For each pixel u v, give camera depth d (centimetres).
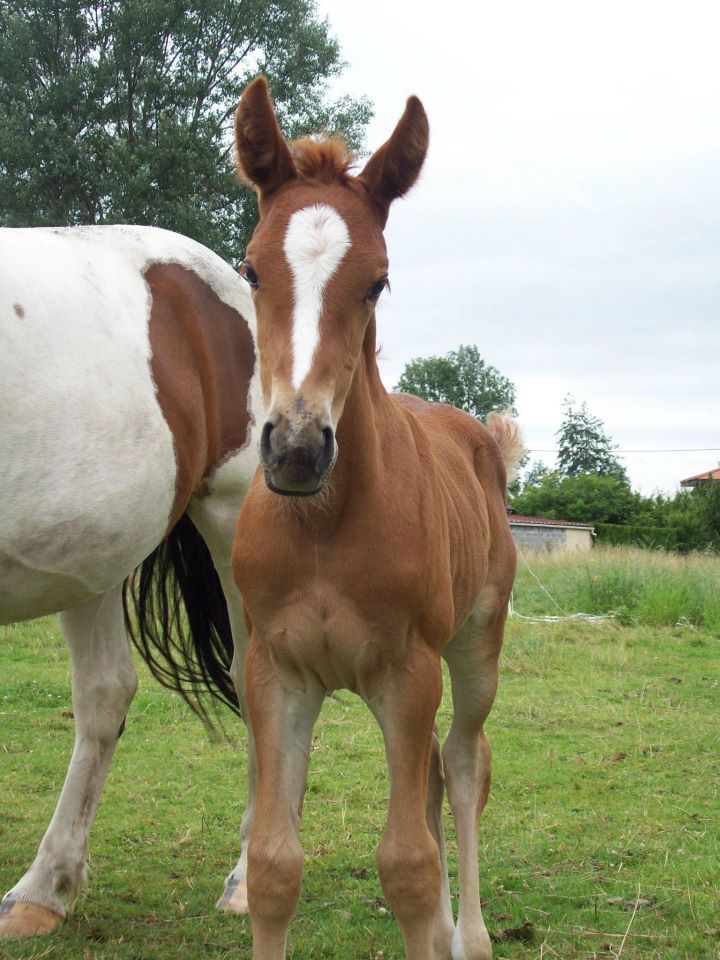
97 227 348
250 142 246
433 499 262
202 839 409
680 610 1010
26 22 1731
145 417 320
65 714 603
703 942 311
